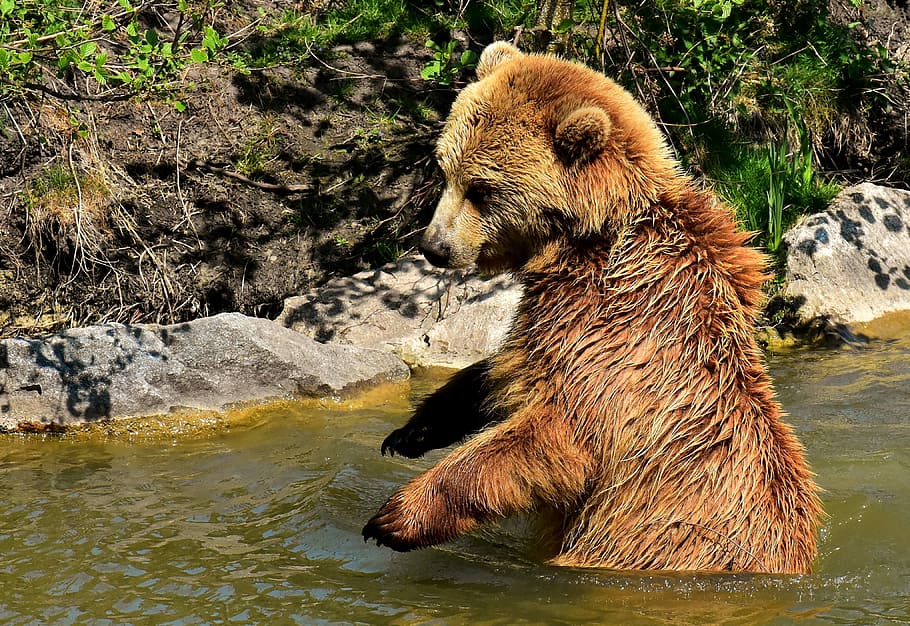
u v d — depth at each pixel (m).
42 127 9.62
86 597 4.96
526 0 11.78
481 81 5.10
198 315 9.47
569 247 4.94
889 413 7.37
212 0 9.40
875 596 4.78
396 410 7.84
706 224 5.02
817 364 8.58
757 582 4.75
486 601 4.81
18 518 5.94
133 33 7.26
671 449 4.82
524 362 5.03
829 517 5.73
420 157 10.52
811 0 12.16
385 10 11.91
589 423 4.79
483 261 5.27
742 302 5.07
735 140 10.93
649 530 4.90
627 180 4.84
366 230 10.11
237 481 6.50
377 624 4.62
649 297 4.83
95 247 9.30
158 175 9.92
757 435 4.89
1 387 7.46
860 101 11.84
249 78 10.77
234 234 9.85
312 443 7.14
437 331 8.89
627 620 4.56
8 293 9.20
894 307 9.57
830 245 9.77
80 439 7.30
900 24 12.53
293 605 4.83
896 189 10.64
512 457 4.76
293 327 8.99
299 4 11.98
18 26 7.77
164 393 7.56
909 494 6.00
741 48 11.17
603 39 10.89
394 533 4.88
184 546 5.55
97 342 7.66
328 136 10.62
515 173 4.88
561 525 5.23
